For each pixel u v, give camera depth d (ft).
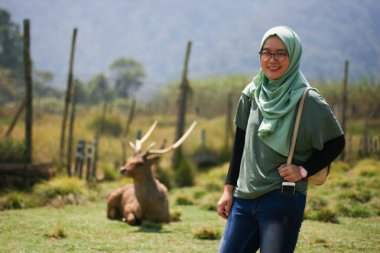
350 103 151.53
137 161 54.39
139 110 218.18
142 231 50.16
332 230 49.29
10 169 77.00
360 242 43.47
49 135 109.81
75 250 40.45
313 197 64.03
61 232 46.01
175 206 69.62
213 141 129.80
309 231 48.57
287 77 24.23
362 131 135.23
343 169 93.25
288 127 23.62
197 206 69.77
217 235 46.78
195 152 121.39
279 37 23.91
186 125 156.15
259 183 23.89
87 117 150.92
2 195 70.79
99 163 103.30
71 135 87.92
